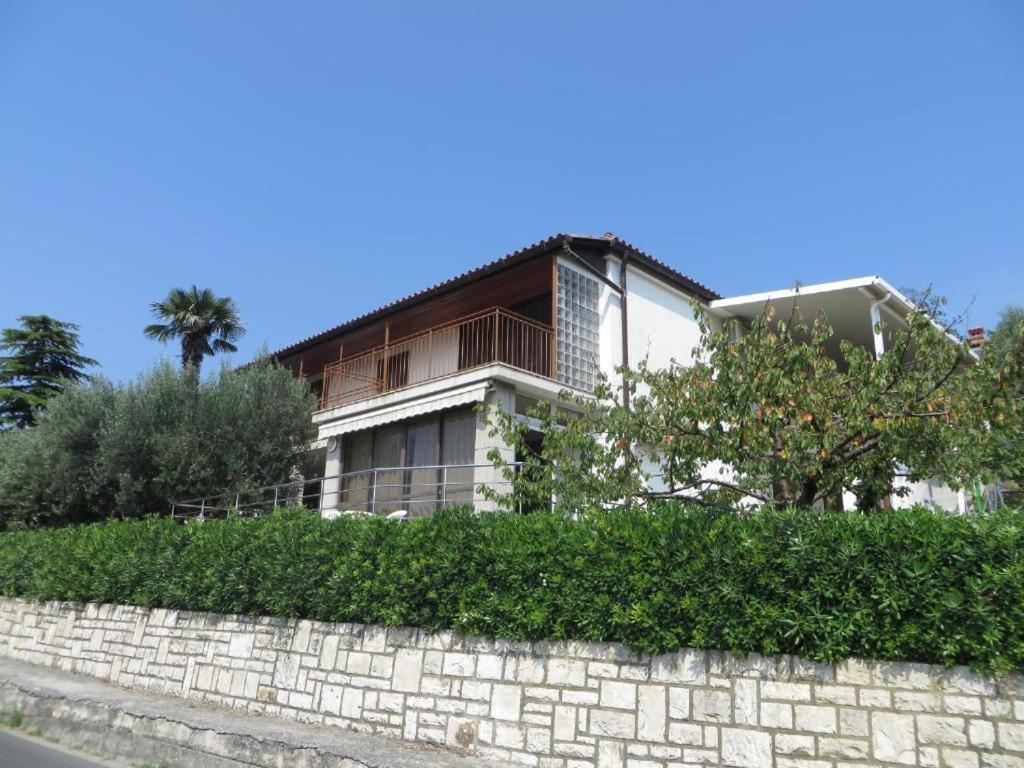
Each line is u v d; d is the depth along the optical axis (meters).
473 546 8.75
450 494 15.98
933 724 5.78
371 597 9.53
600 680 7.41
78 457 18.77
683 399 8.99
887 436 8.02
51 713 11.34
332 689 9.61
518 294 17.91
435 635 8.80
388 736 8.79
